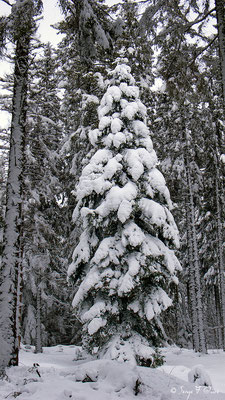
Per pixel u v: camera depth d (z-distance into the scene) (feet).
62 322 86.89
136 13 29.19
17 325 26.99
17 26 28.37
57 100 78.79
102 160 40.50
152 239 38.45
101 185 38.63
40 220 62.80
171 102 68.80
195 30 30.09
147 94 62.95
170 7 28.22
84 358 46.34
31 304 77.15
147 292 36.86
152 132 66.33
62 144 68.39
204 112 35.53
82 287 36.37
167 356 53.52
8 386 20.48
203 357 50.98
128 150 40.29
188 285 87.66
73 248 57.67
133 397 19.13
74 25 34.45
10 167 30.19
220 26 26.08
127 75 45.44
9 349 25.85
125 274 35.81
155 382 21.76
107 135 43.29
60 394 17.76
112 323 36.52
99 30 32.40
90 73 55.26
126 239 36.40
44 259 64.85
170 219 40.06
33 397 17.42
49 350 69.05
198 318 57.36
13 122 31.17
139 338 35.60
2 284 27.20
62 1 30.91
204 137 62.95
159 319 39.27
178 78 31.68
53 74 76.89
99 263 36.60
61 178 71.36
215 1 26.66
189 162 64.08
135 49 58.44
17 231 28.78
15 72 32.48
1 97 51.13
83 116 56.08
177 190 68.13
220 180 71.97
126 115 41.29
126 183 38.96
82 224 42.50
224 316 67.26
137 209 37.91
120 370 21.61
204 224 84.53
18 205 29.37
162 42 31.07
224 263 79.41
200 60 31.40
